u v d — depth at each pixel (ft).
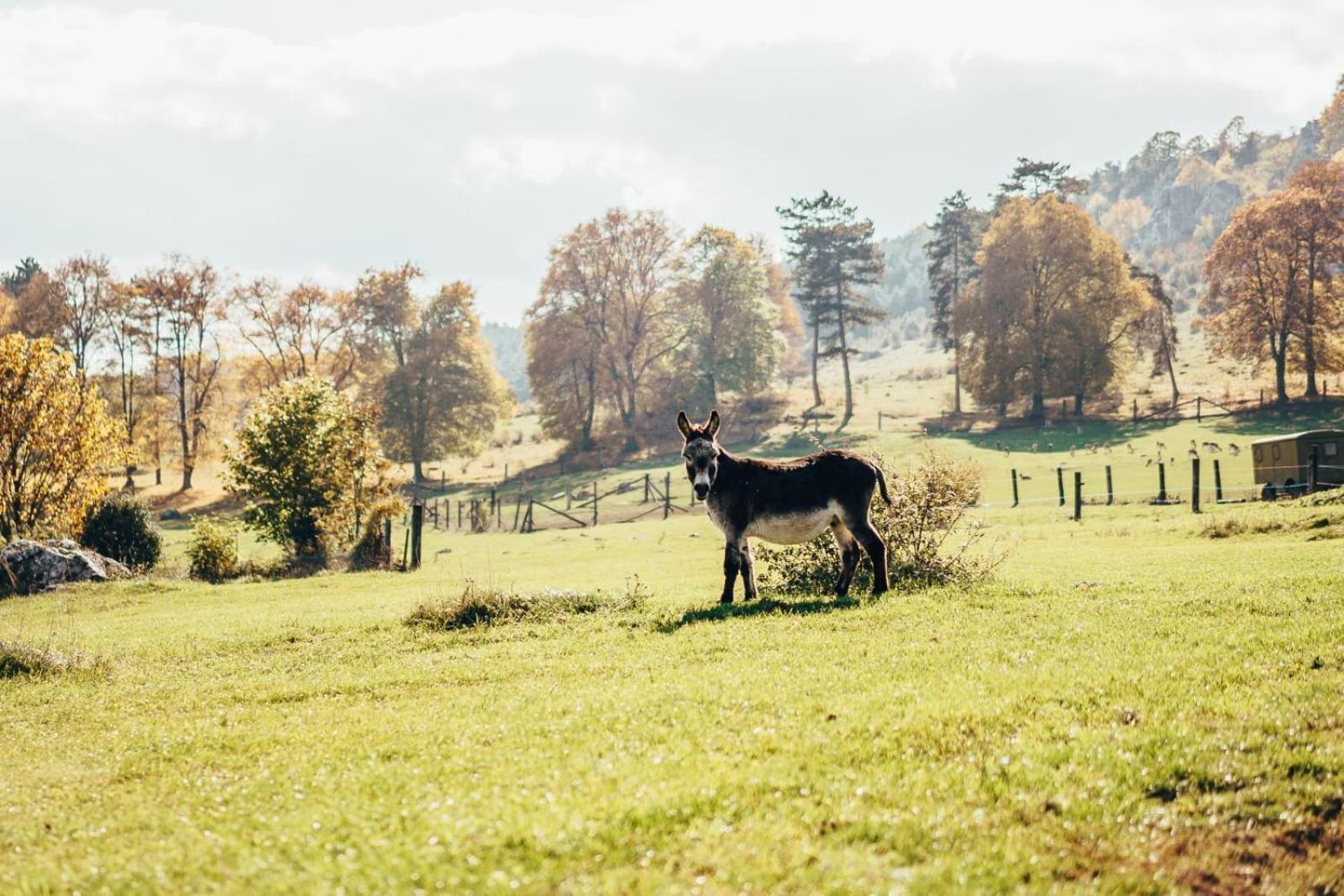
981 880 16.21
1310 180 246.06
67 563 93.61
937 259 333.83
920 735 23.88
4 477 106.73
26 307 248.93
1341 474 132.98
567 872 16.48
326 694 37.73
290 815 20.99
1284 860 17.81
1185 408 255.70
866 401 334.03
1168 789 20.49
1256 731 23.02
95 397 112.47
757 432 294.05
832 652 35.83
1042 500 148.77
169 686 42.11
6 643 48.55
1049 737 23.41
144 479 268.41
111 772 27.55
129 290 246.47
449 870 16.65
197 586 91.81
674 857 17.06
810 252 329.52
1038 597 46.78
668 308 311.06
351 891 16.19
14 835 22.30
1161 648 32.65
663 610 50.88
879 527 55.01
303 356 265.95
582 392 312.50
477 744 26.23
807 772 21.44
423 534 185.88
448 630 51.83
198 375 261.65
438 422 280.31
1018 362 259.39
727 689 30.19
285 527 112.98
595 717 28.04
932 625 40.65
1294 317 238.89
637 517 184.85
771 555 57.16
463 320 295.07
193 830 20.93
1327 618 35.70
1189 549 75.51
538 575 89.66
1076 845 18.20
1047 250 258.78
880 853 17.48
